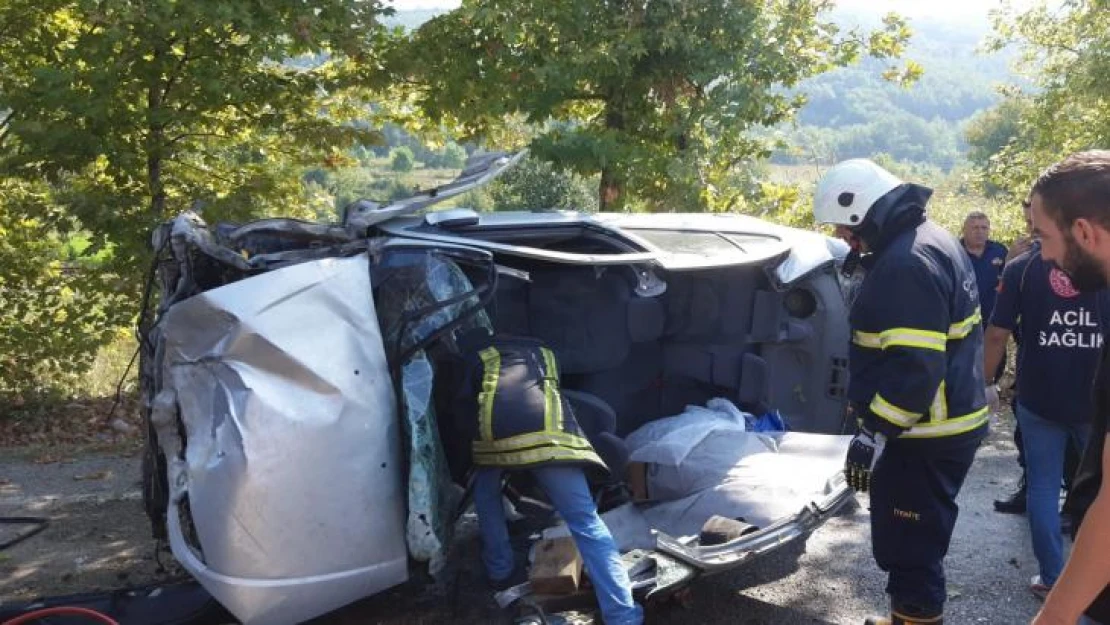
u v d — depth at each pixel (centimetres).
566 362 476
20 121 760
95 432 823
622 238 460
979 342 340
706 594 431
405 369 351
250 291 339
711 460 434
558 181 1518
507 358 367
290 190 951
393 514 348
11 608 376
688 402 523
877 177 330
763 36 893
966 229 632
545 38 879
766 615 410
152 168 854
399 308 358
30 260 878
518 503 445
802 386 506
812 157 1034
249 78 839
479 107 885
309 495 330
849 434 508
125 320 881
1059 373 388
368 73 887
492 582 400
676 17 857
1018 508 534
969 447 334
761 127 984
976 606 417
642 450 447
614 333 481
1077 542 193
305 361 334
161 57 805
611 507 430
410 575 367
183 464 357
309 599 336
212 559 330
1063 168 203
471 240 401
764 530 382
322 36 791
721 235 500
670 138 921
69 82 750
